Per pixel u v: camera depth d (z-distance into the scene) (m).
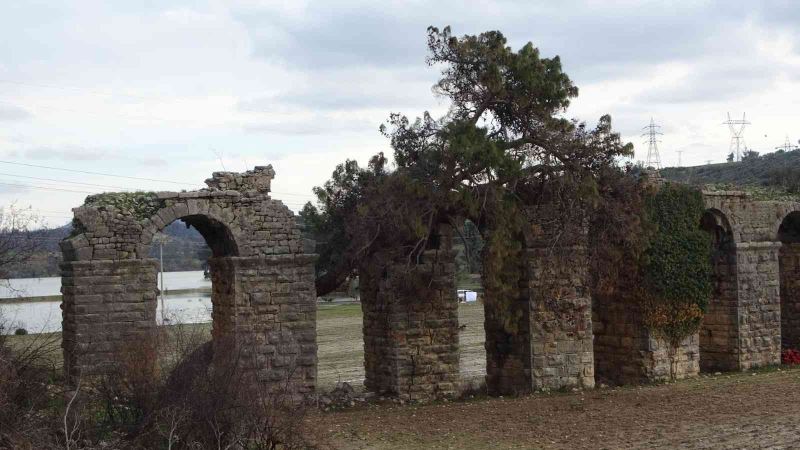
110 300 27.73
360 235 30.11
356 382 39.66
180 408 18.56
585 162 31.94
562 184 31.42
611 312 37.22
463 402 31.72
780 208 40.41
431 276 31.77
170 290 121.62
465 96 31.45
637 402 30.48
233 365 20.25
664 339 36.06
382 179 30.81
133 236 28.27
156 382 19.55
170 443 17.45
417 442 24.28
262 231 30.02
